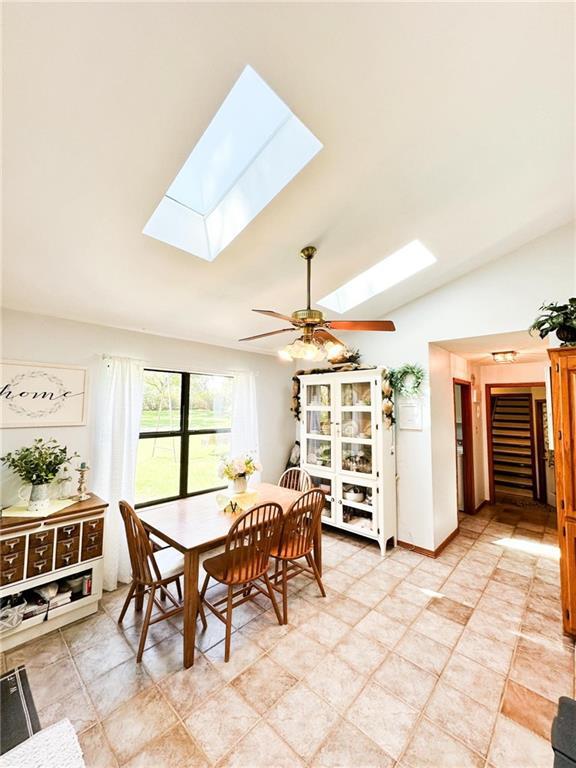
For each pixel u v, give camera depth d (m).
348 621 2.26
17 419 2.39
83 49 1.04
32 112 1.19
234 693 1.69
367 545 3.56
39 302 2.37
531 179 1.99
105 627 2.21
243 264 2.32
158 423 3.34
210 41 1.07
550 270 2.73
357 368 3.59
